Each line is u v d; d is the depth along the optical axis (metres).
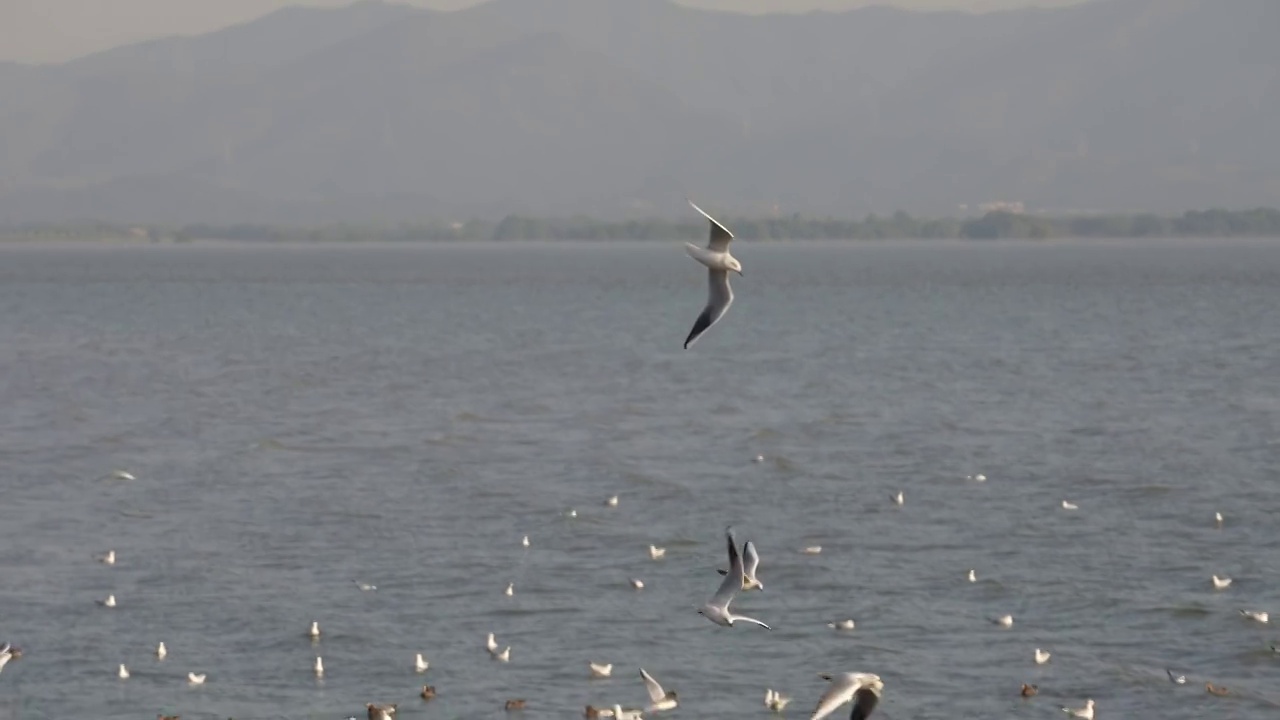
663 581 44.59
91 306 184.88
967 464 63.72
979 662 37.38
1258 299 180.00
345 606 41.94
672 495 57.03
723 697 34.97
